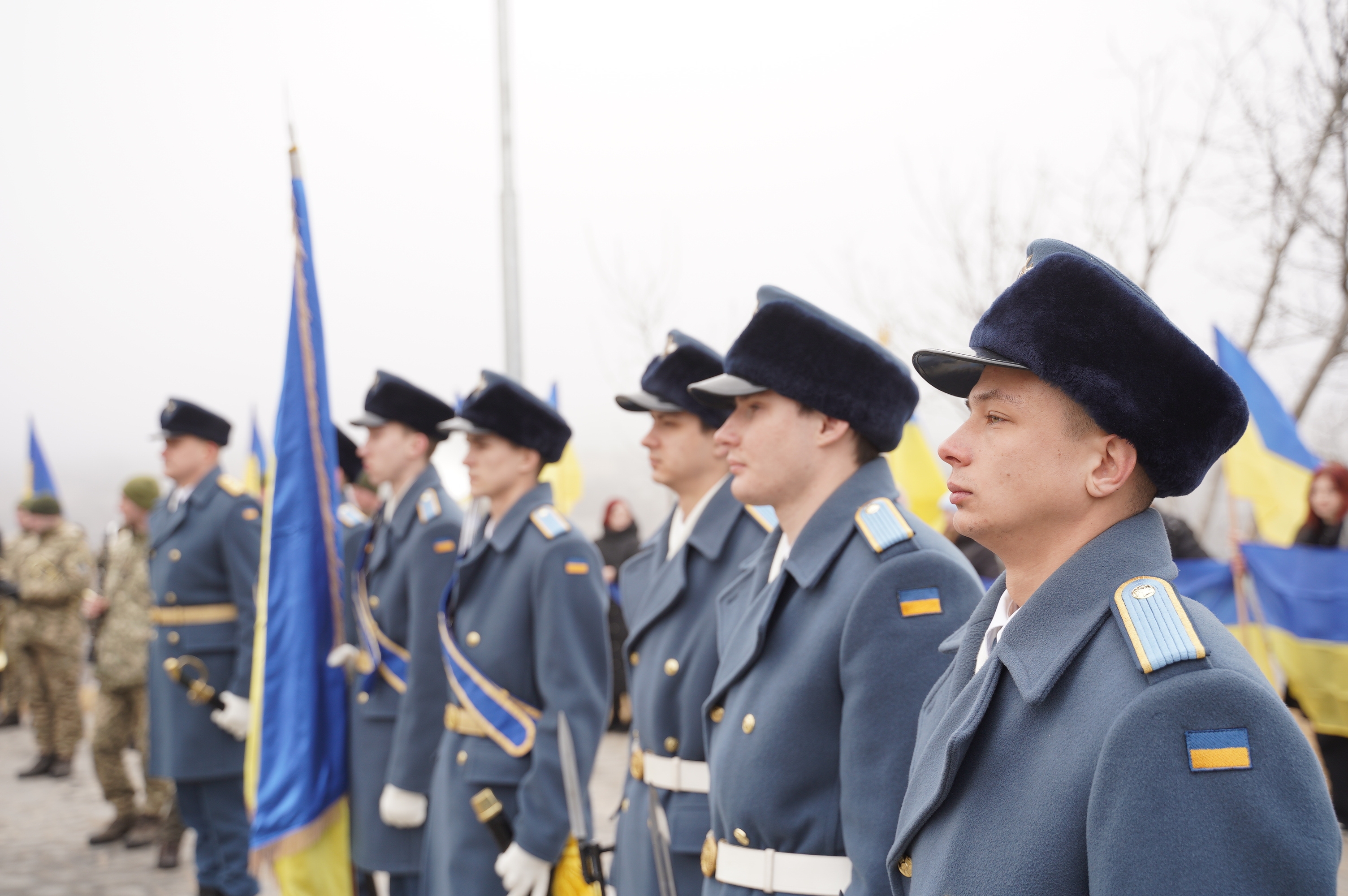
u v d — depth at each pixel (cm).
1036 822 115
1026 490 128
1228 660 110
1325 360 725
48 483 966
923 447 654
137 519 616
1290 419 548
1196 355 121
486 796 310
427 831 347
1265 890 100
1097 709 114
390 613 394
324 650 402
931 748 134
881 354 216
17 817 657
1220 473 719
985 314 131
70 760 775
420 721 363
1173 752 106
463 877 323
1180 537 543
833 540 205
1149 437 122
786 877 194
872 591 190
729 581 264
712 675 256
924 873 127
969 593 190
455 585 344
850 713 187
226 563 508
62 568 771
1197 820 103
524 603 328
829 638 195
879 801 179
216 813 493
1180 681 108
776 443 217
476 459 343
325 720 396
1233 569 531
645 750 266
